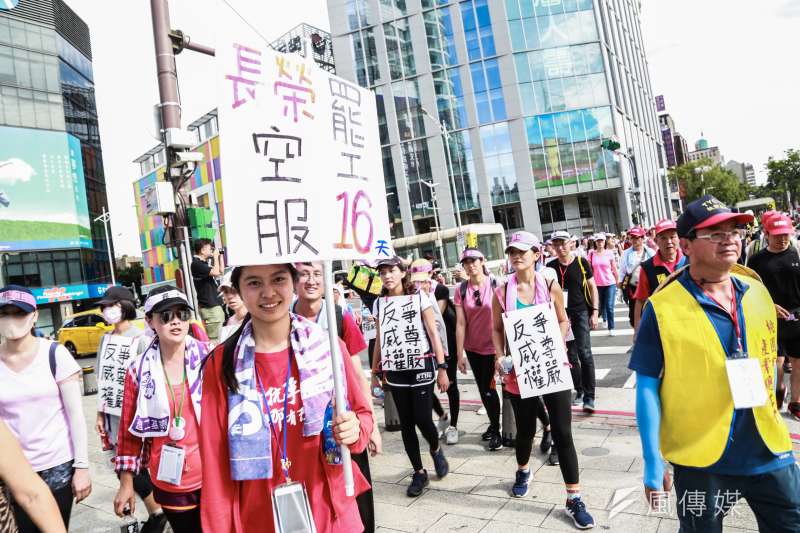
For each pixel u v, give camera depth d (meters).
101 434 3.90
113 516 4.06
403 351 3.87
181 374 2.74
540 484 3.75
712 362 1.90
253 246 1.80
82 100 42.62
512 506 3.46
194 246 6.01
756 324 1.92
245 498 1.74
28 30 37.41
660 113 98.62
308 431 1.76
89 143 43.41
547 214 39.94
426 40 38.81
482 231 33.16
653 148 55.75
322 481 1.81
